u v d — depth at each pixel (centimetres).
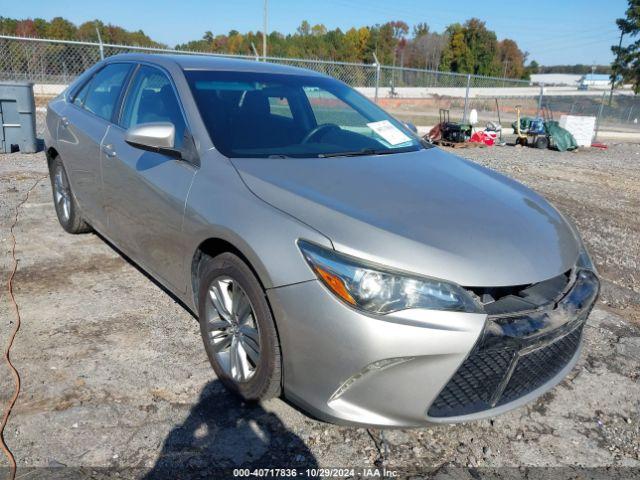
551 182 942
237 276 248
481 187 291
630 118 3397
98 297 367
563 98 3175
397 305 208
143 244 329
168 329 330
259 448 237
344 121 360
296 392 231
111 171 351
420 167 307
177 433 242
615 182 987
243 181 260
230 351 265
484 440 254
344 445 243
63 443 232
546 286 243
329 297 212
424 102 2245
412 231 227
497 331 214
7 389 264
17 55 1070
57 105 468
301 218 230
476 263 220
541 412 279
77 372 281
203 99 313
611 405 288
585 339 356
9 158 812
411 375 210
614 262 521
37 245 455
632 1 5262
